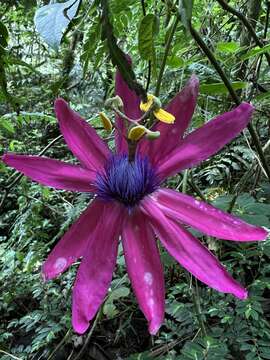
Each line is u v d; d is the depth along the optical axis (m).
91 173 0.15
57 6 0.13
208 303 0.25
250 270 0.26
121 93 0.15
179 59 0.24
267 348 0.21
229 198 0.26
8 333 0.30
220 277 0.13
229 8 0.20
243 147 0.32
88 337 0.26
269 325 0.22
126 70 0.13
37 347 0.28
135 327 0.28
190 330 0.23
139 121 0.14
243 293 0.13
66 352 0.28
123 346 0.27
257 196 0.31
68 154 0.47
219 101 0.31
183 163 0.15
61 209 0.39
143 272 0.13
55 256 0.14
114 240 0.14
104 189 0.14
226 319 0.22
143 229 0.14
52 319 0.29
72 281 0.30
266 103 0.33
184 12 0.13
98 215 0.14
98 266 0.14
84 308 0.13
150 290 0.13
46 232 0.38
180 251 0.14
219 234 0.14
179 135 0.15
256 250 0.25
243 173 0.34
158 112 0.14
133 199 0.14
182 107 0.15
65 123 0.15
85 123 0.15
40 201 0.36
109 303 0.26
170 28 0.18
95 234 0.14
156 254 0.14
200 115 0.31
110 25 0.13
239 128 0.14
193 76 0.15
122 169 0.14
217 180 0.34
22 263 0.35
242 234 0.14
